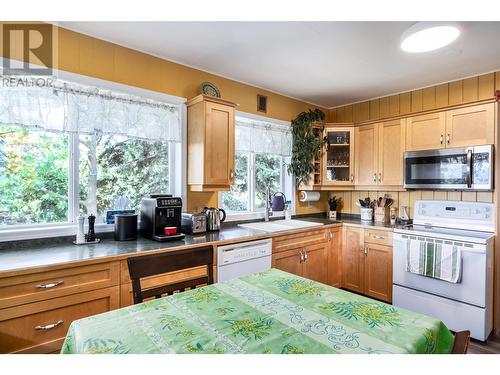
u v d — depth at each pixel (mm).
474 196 2859
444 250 2447
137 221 2273
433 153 2812
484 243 2266
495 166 2492
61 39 2039
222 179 2619
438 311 2510
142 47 2371
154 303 1187
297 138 3586
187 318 1051
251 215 3285
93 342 889
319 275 3109
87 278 1646
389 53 2453
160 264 1347
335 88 3344
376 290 3045
